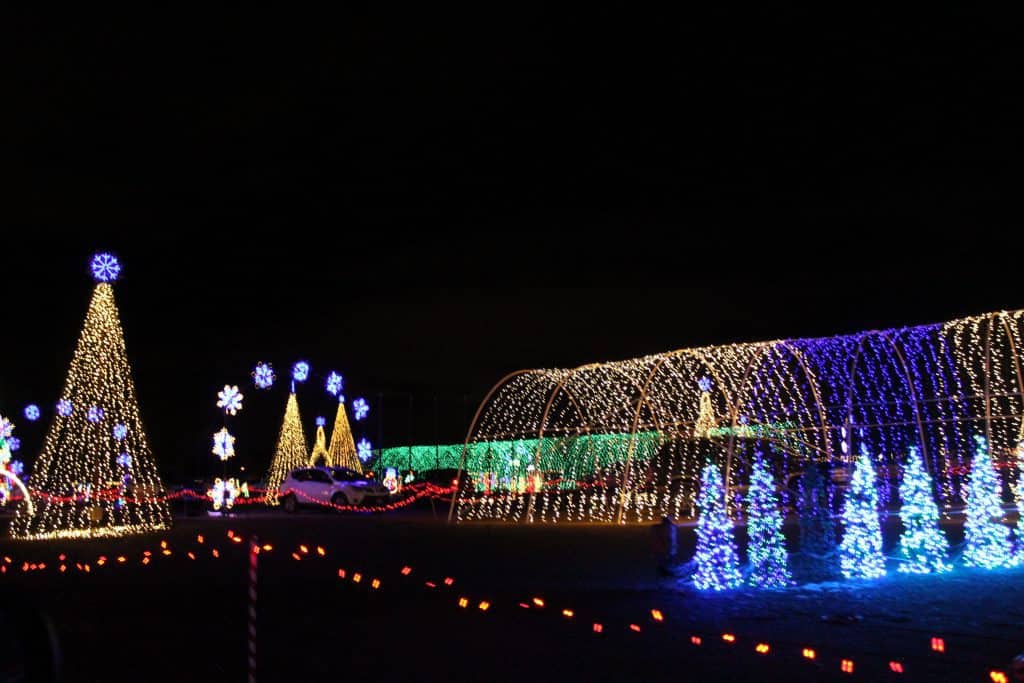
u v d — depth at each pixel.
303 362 29.34
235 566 16.70
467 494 36.28
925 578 13.49
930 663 8.26
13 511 35.12
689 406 27.72
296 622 10.85
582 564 16.02
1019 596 11.80
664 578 13.83
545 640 9.55
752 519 13.36
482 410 31.11
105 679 8.24
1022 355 23.06
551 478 33.50
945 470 25.05
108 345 27.16
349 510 34.81
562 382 29.31
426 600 12.30
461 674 8.20
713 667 8.25
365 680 8.07
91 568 16.84
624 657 8.70
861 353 24.83
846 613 10.76
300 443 40.09
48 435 26.72
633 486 29.78
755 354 24.91
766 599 11.88
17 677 5.43
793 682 7.69
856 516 13.79
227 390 34.28
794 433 26.38
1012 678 7.62
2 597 5.30
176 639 9.96
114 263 26.95
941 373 24.14
